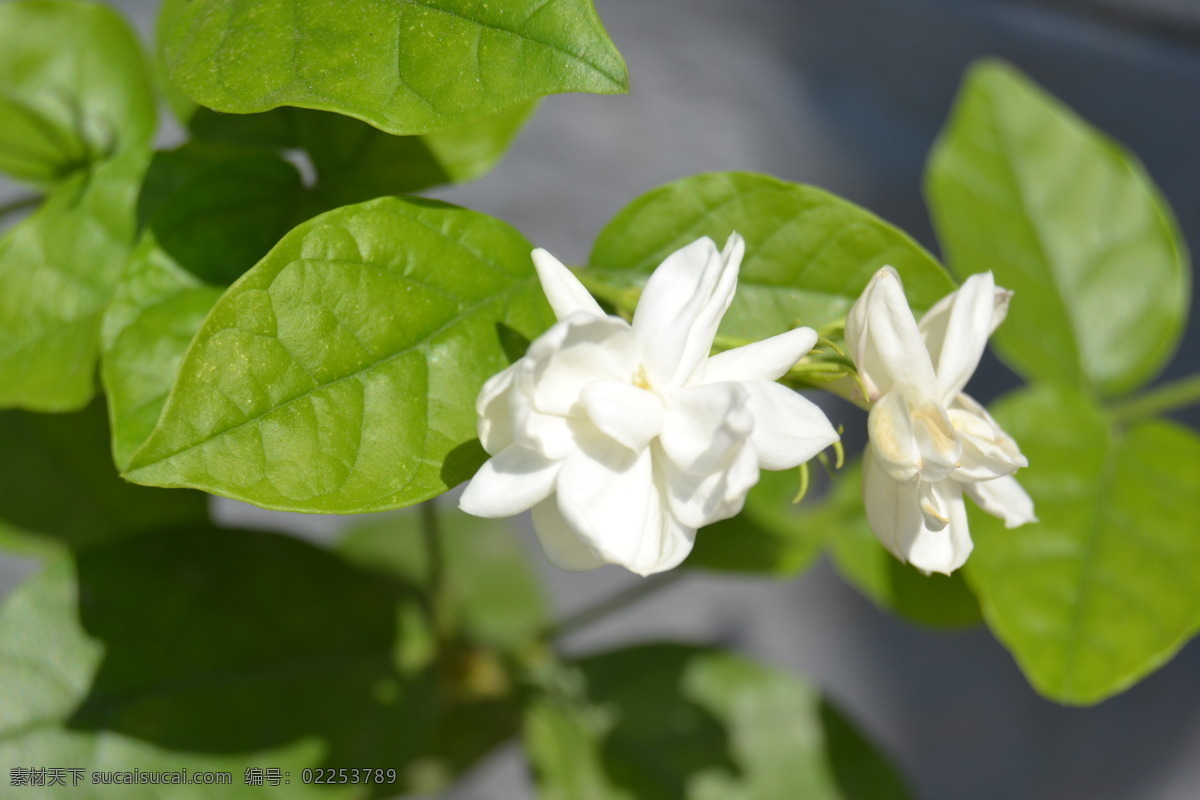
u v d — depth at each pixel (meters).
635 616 0.58
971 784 0.63
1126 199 0.34
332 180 0.30
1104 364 0.34
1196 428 0.58
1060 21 0.55
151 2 0.47
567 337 0.26
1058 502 0.32
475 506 0.26
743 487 0.26
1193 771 0.65
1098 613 0.31
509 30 0.27
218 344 0.27
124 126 0.32
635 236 0.29
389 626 0.33
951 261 0.34
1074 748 0.64
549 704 0.35
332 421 0.27
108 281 0.30
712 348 0.28
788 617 0.61
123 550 0.32
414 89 0.27
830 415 0.55
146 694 0.31
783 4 0.54
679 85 0.54
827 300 0.29
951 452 0.27
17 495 0.32
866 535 0.34
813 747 0.35
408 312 0.27
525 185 0.54
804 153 0.56
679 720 0.35
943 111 0.56
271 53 0.27
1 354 0.30
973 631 0.63
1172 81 0.56
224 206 0.29
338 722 0.32
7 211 0.32
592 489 0.26
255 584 0.32
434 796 0.54
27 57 0.31
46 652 0.31
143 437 0.28
